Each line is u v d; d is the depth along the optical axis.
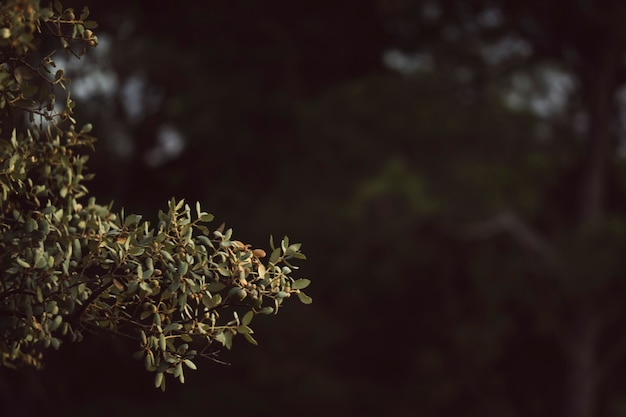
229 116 18.20
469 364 18.67
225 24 18.28
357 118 17.41
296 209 17.17
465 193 17.08
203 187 18.66
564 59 19.08
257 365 17.55
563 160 18.70
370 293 18.31
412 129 17.27
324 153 17.53
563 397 19.67
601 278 17.00
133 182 17.98
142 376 16.64
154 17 17.33
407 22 18.69
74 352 15.24
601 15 18.47
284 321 17.59
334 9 18.95
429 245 17.89
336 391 17.83
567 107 19.23
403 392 18.97
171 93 18.03
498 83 18.59
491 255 18.12
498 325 18.19
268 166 18.64
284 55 18.83
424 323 19.03
